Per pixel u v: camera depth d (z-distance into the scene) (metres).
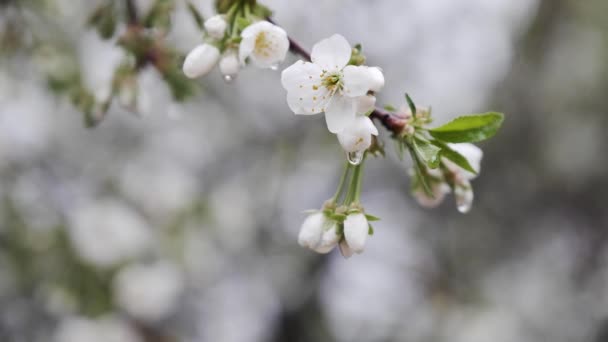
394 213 1.30
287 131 1.26
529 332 1.28
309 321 1.17
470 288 1.28
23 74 0.86
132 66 0.63
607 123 1.32
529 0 1.31
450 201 1.33
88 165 1.08
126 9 0.64
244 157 1.25
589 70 1.31
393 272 1.27
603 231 1.38
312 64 0.51
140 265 0.96
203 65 0.54
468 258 1.32
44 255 0.93
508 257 1.35
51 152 1.07
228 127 1.24
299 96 0.51
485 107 1.32
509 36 1.31
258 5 0.55
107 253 0.93
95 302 0.92
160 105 1.12
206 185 1.18
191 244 1.01
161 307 0.95
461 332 1.23
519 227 1.36
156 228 1.01
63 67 0.77
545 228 1.38
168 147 1.19
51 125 1.06
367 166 1.25
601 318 1.33
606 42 1.30
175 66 0.63
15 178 0.99
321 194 1.24
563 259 1.38
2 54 0.76
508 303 1.29
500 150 1.35
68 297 0.92
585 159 1.33
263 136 1.26
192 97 0.65
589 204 1.36
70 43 0.85
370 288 1.25
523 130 1.34
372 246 1.27
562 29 1.32
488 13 1.27
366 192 1.27
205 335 1.08
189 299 1.06
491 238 1.35
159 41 0.63
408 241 1.31
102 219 0.94
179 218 1.02
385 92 1.22
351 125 0.51
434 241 1.32
